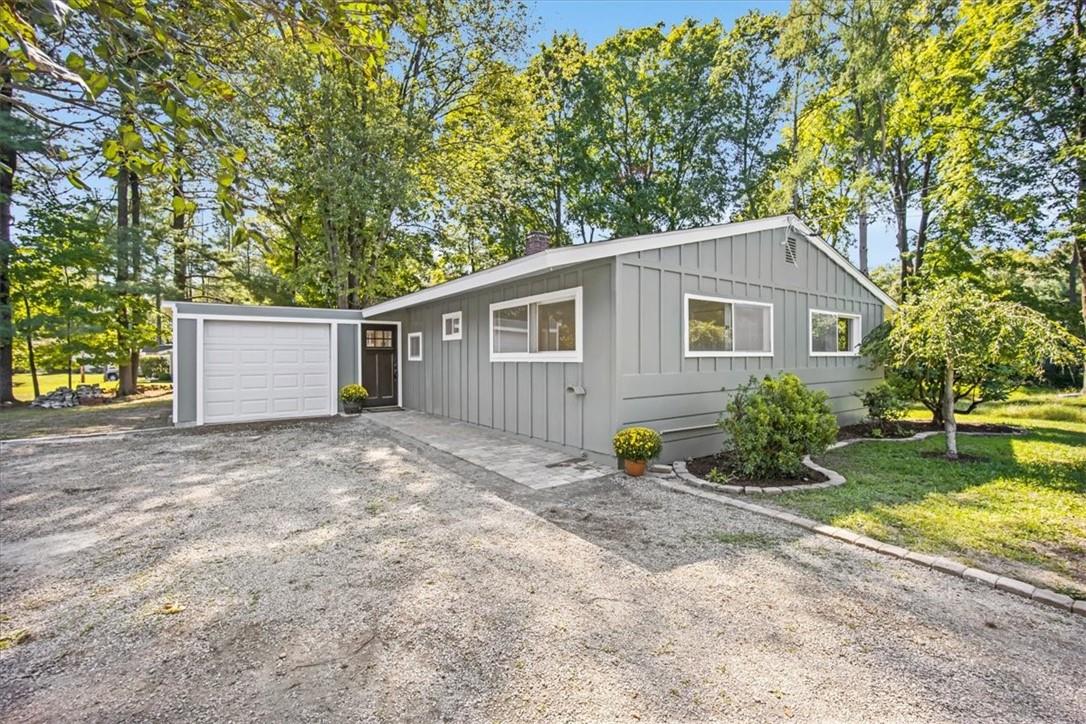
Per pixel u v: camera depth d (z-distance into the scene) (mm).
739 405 5289
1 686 1994
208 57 2111
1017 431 8227
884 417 8266
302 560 3240
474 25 14031
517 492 4773
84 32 1609
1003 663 2172
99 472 5586
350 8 1989
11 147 7281
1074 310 13430
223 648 2273
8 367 12594
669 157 20453
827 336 8750
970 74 12219
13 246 11477
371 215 13938
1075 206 11195
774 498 4531
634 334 5703
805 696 1958
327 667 2137
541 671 2109
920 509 4180
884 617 2549
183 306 9039
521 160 17297
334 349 10633
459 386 9227
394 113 13469
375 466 5867
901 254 15398
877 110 15000
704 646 2291
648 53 20188
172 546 3471
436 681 2045
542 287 6828
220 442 7438
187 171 1841
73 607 2639
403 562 3207
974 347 5297
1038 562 3166
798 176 16656
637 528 3812
